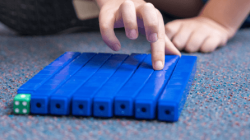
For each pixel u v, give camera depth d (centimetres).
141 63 50
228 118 40
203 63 60
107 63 49
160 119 40
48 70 47
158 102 39
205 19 76
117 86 42
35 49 71
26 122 40
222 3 75
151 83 43
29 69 57
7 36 90
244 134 37
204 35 68
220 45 71
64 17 93
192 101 44
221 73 54
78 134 38
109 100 40
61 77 45
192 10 89
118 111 40
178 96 40
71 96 41
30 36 90
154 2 90
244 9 74
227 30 75
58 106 41
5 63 60
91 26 98
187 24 71
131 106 40
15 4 88
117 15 47
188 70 47
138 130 38
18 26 90
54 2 90
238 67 57
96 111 40
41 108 41
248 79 52
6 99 46
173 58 51
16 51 69
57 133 38
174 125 39
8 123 40
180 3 89
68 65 49
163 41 48
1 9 88
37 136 37
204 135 37
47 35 92
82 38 84
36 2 88
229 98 45
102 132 38
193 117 41
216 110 42
